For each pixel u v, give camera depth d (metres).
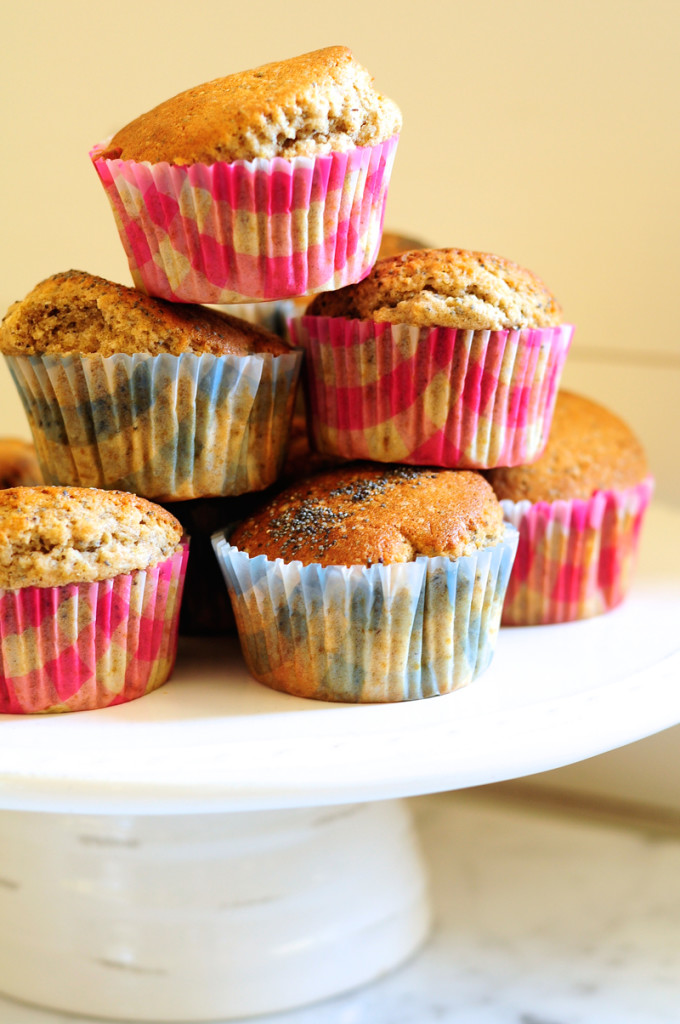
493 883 0.54
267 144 0.44
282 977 0.48
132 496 0.45
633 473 0.52
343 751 0.42
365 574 0.44
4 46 0.63
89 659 0.45
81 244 0.64
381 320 0.47
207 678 0.47
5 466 0.54
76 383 0.46
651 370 0.60
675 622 0.51
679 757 0.56
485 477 0.51
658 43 0.57
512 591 0.51
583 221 0.59
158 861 0.47
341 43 0.60
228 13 0.60
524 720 0.43
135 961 0.47
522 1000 0.48
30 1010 0.48
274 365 0.47
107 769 0.41
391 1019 0.48
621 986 0.49
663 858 0.55
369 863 0.49
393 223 0.61
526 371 0.48
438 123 0.60
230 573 0.46
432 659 0.45
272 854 0.47
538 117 0.59
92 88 0.62
